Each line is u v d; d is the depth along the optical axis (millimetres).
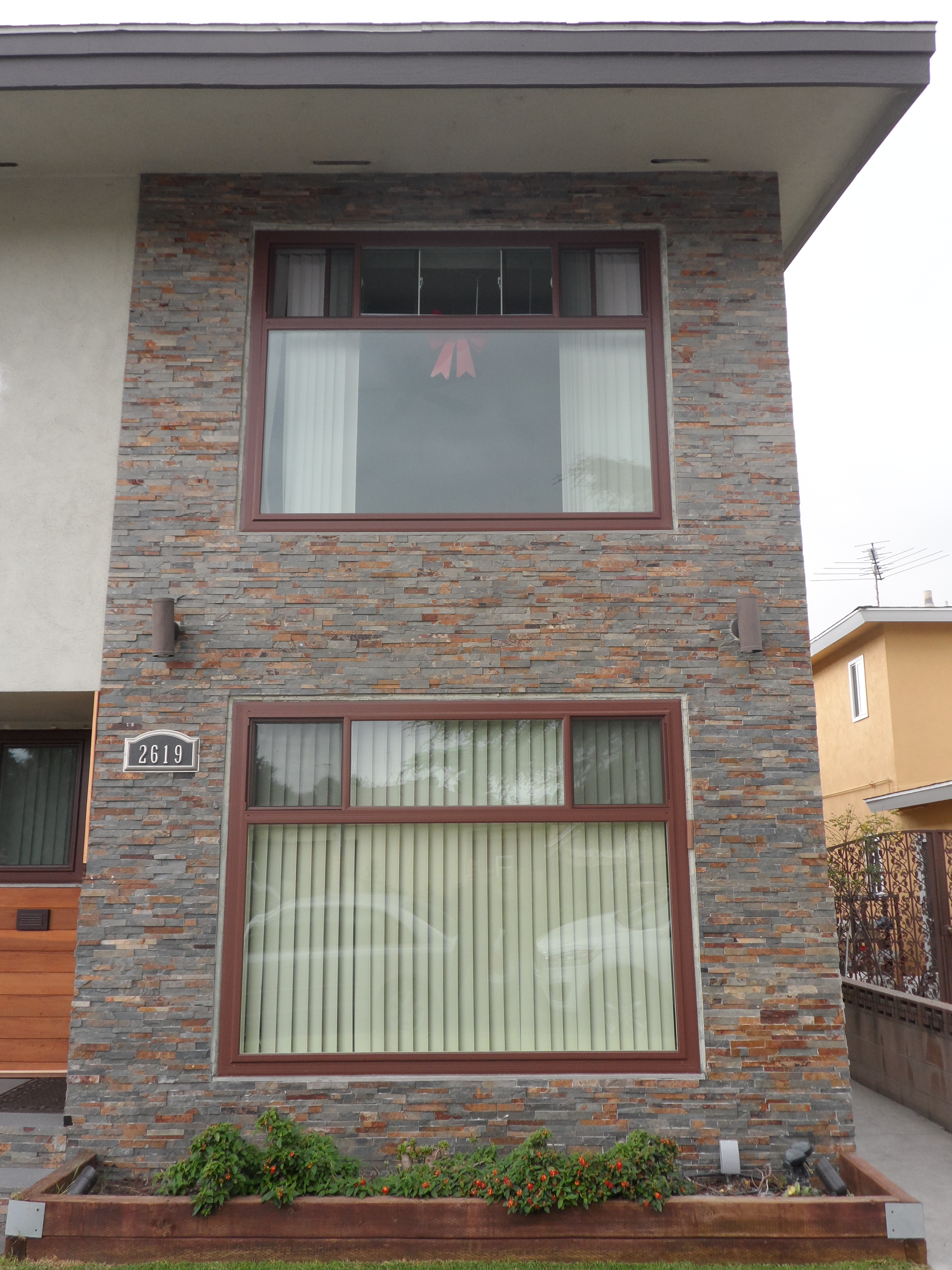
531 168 8359
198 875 7457
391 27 7344
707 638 7773
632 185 8406
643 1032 7387
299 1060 7281
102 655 7762
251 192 8383
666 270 8320
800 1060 7234
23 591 7906
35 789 9547
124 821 7527
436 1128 7141
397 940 7508
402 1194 6414
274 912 7527
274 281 8414
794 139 8031
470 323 8344
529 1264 6086
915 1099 9469
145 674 7703
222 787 7578
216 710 7660
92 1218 6266
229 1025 7297
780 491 7980
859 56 7375
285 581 7824
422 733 7723
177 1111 7156
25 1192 6387
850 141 8047
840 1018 7285
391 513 8008
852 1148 7129
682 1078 7191
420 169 8375
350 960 7480
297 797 7652
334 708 7680
